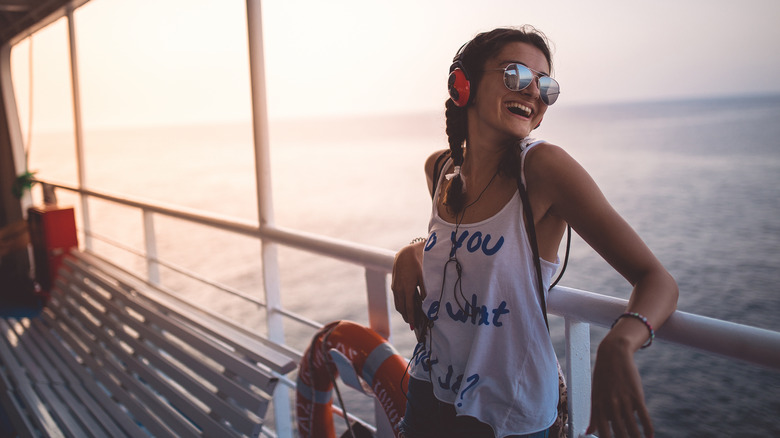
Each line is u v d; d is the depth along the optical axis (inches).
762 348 33.0
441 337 40.9
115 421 94.3
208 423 76.4
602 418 28.5
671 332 37.0
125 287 120.2
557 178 34.1
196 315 95.2
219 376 78.0
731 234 1156.5
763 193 1398.9
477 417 38.3
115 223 1616.6
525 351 37.3
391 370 54.9
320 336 62.9
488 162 39.4
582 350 46.2
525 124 38.2
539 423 37.8
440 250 40.7
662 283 30.4
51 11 175.2
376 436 63.2
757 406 581.3
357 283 1150.3
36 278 183.8
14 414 103.6
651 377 639.8
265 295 90.4
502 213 37.0
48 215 172.9
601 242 32.9
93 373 110.3
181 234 1523.1
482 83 38.9
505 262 36.6
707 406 590.6
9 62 218.2
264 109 90.4
